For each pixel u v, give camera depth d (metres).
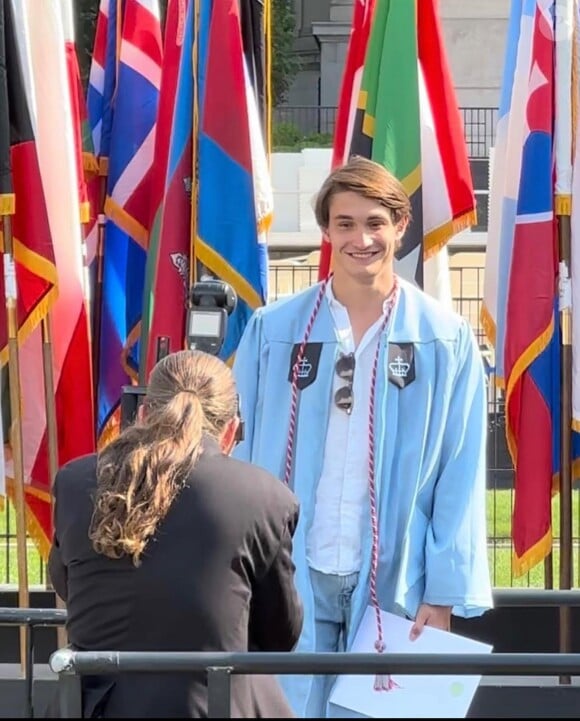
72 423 8.64
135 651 4.36
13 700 7.82
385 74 8.44
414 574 5.66
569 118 8.17
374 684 5.56
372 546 5.63
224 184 8.57
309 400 5.79
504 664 4.22
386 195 5.73
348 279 5.81
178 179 8.73
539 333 8.17
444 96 8.64
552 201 8.20
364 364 5.80
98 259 9.71
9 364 8.27
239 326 8.58
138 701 4.40
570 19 8.15
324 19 39.34
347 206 5.73
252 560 4.50
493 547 11.10
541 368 8.28
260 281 8.67
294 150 29.58
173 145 8.76
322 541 5.69
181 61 8.78
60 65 8.50
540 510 8.29
